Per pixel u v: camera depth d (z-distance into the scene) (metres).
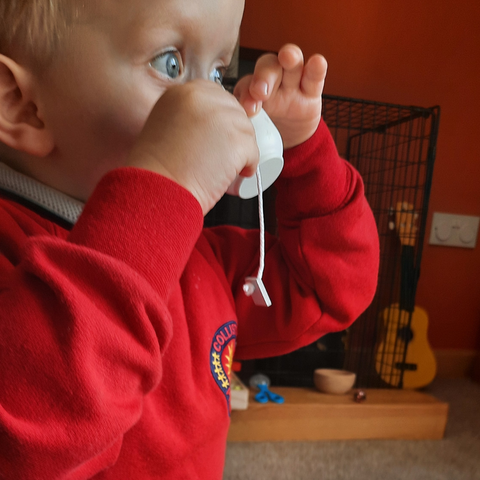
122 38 0.38
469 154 1.73
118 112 0.40
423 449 1.21
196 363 0.52
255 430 1.20
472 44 1.71
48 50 0.39
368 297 0.61
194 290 0.55
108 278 0.29
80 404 0.27
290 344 0.63
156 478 0.45
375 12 1.63
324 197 0.58
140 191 0.32
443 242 1.71
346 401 1.26
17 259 0.38
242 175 0.39
